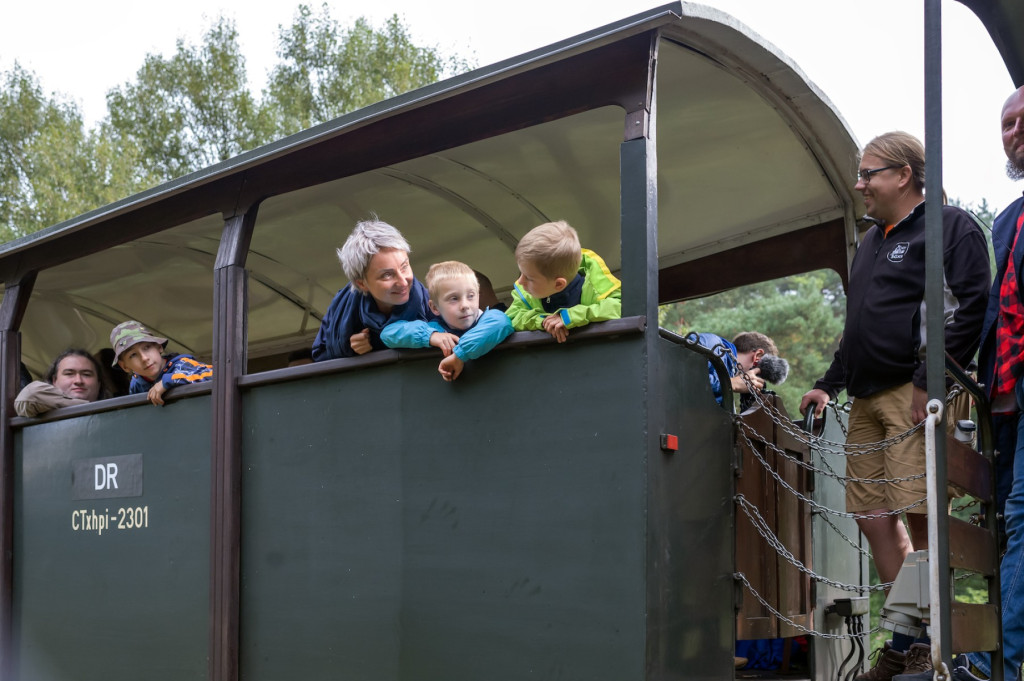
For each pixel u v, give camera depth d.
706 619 3.28
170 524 4.52
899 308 3.77
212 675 4.08
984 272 3.65
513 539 3.27
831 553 4.79
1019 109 3.51
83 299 7.34
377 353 3.71
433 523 3.49
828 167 4.69
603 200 5.36
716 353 3.79
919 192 3.87
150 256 6.34
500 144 4.79
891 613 3.15
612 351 3.10
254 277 6.73
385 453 3.67
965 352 3.69
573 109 3.37
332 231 5.92
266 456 4.09
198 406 4.47
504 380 3.35
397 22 23.27
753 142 4.64
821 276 21.92
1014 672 3.34
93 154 20.61
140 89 22.30
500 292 6.37
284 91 22.45
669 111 4.41
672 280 5.64
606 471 3.07
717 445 3.45
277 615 3.96
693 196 5.20
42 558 5.34
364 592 3.67
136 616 4.64
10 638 5.48
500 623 3.27
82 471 5.10
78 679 4.95
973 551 3.37
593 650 3.04
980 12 3.87
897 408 3.81
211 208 4.59
